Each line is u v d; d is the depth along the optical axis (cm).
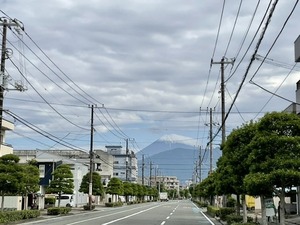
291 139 1384
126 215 4069
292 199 3872
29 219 3136
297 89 3309
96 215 4062
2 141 4581
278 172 1316
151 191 13162
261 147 1431
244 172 1912
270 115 1462
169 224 2836
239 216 2514
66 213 4219
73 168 7069
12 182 2834
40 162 5878
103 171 9881
